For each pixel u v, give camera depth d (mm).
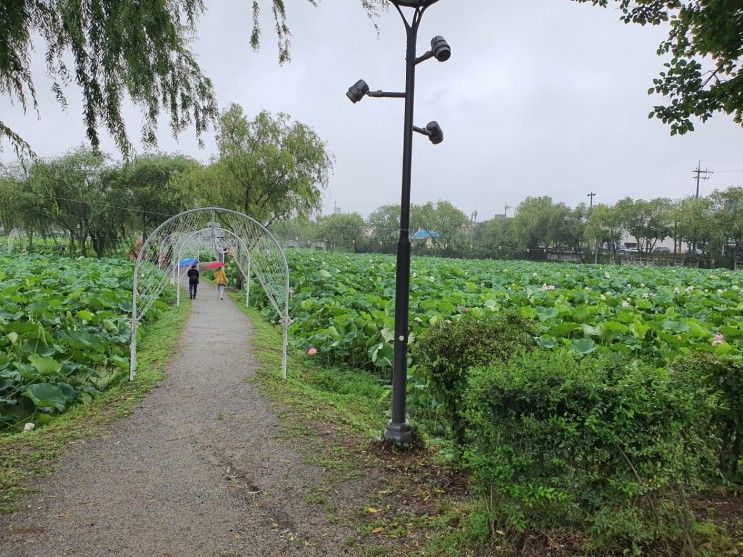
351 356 11102
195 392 8109
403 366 5797
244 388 8352
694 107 5066
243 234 16031
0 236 59812
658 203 57500
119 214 37219
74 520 4277
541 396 3559
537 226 66625
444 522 4141
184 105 6301
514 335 5465
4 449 5723
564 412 3545
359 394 9148
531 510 3732
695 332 9938
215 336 13031
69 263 29156
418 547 3875
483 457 3730
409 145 5625
